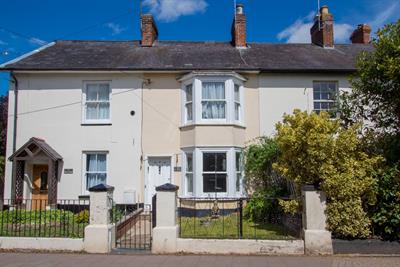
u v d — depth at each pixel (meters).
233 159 14.36
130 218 11.72
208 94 14.77
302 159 8.99
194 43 18.23
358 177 8.49
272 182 13.03
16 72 14.95
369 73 9.33
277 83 15.50
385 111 9.68
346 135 8.80
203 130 14.39
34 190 14.85
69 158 14.83
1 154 21.78
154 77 15.29
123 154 14.89
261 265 7.43
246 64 15.44
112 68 14.84
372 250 8.33
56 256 8.26
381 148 9.41
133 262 7.73
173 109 15.14
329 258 7.96
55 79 15.19
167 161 15.07
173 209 8.66
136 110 15.09
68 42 17.86
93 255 8.36
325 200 8.41
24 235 9.29
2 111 22.53
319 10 18.58
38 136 14.94
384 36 9.10
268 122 15.26
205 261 7.77
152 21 17.52
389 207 8.50
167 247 8.48
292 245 8.30
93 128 15.00
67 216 11.74
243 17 17.66
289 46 18.14
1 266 7.45
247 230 10.20
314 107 15.51
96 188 8.84
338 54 17.16
